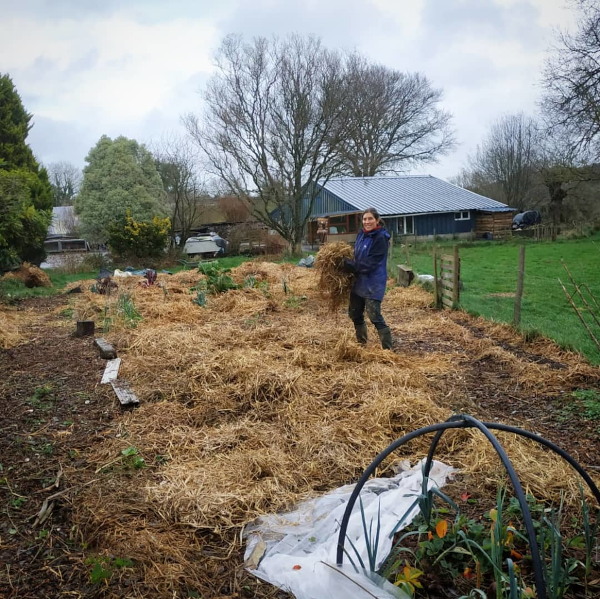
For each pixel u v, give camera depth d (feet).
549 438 12.72
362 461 11.67
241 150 75.87
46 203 63.72
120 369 18.34
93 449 12.42
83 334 24.18
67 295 42.09
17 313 32.63
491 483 10.46
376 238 19.66
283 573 8.09
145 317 28.27
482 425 7.01
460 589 7.75
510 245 84.33
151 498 10.16
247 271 47.37
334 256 20.34
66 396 15.92
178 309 29.66
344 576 7.72
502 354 19.17
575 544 8.39
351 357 18.43
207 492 10.35
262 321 26.89
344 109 75.15
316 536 9.05
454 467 11.26
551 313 28.30
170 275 52.80
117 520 9.43
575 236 89.81
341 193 106.73
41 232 56.54
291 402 14.65
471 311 27.43
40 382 17.33
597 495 7.72
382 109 123.95
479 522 9.13
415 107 138.00
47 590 7.82
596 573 7.95
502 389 16.22
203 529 9.38
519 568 7.98
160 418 14.14
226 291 36.37
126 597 7.65
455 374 17.53
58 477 10.98
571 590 7.70
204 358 18.30
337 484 10.92
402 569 8.14
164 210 79.61
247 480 10.82
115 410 14.82
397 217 103.19
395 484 10.59
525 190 142.10
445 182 123.54
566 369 17.43
